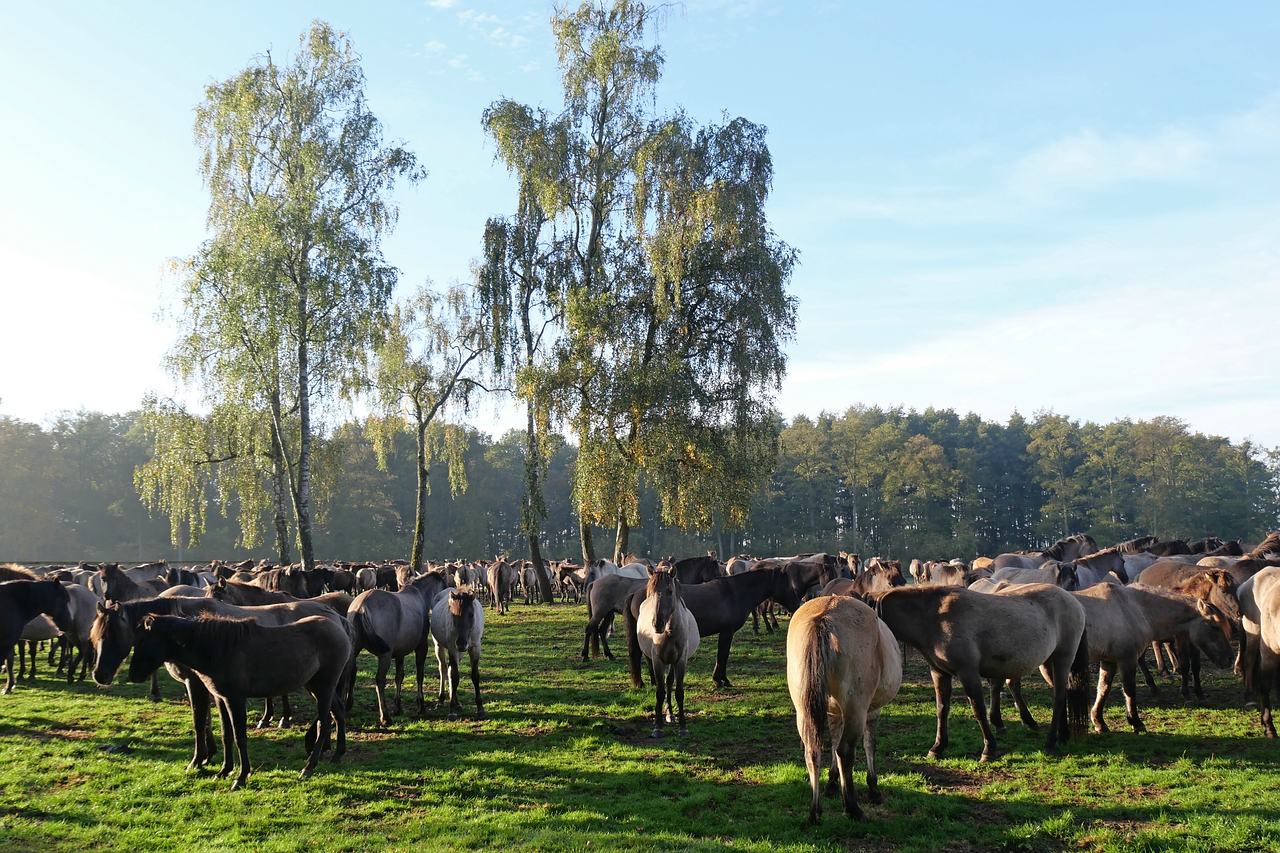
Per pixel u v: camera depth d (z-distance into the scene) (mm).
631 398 25969
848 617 6719
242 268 24781
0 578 14109
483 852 6102
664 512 28031
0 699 12539
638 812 7070
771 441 29016
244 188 27797
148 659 7758
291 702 12383
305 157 26000
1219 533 73812
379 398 36312
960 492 84250
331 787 7953
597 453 26484
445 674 12531
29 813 7184
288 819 7031
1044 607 8758
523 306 30312
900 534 82812
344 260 25938
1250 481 77375
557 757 8891
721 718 10750
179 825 6887
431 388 37625
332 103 27688
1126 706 10406
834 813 6797
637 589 12992
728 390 28141
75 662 14484
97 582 20469
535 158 28500
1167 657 14047
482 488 88938
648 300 28297
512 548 97812
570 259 29562
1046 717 10391
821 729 6266
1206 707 10789
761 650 17531
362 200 27766
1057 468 80938
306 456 26938
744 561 28641
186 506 29188
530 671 15172
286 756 9195
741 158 28828
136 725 10719
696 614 13078
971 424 101562
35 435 83125
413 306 36969
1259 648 9836
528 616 26750
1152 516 75250
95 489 85000
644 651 10289
